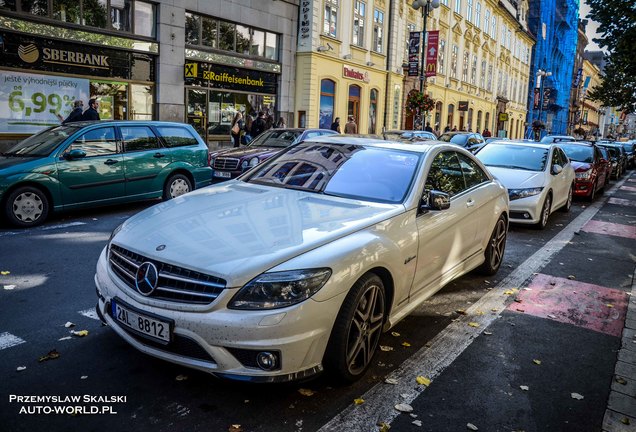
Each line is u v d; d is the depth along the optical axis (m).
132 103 16.41
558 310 5.16
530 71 65.06
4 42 13.09
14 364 3.45
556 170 9.79
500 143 10.77
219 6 18.66
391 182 4.25
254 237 3.23
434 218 4.30
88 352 3.66
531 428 3.06
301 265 2.99
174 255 3.07
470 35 40.56
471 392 3.43
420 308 4.97
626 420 3.21
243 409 3.06
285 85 22.30
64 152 8.07
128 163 8.88
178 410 3.01
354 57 25.70
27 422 2.83
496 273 6.34
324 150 4.86
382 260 3.46
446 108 37.81
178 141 9.91
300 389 3.30
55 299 4.70
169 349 3.01
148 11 16.55
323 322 3.01
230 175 11.66
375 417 3.06
